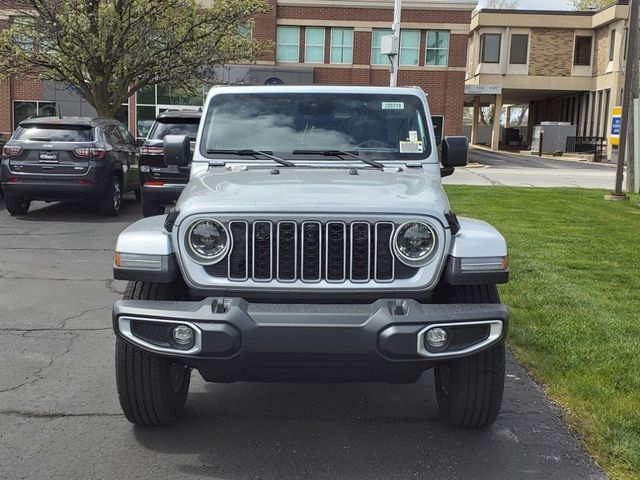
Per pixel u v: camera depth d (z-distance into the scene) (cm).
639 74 1762
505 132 5100
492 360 376
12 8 1758
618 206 1485
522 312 641
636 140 1741
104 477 353
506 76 4172
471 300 367
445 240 350
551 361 516
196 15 1789
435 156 484
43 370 503
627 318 624
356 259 347
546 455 382
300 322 328
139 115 3253
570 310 647
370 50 3425
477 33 4150
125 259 354
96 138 1230
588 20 4044
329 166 469
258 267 346
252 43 1944
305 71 3375
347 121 493
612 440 391
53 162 1197
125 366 377
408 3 3391
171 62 1745
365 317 331
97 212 1344
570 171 2888
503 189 1819
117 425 414
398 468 366
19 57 1702
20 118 3259
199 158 480
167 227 368
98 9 1648
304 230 344
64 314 651
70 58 1681
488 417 392
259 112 497
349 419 430
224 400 458
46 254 938
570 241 1026
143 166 1143
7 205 1248
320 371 344
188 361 348
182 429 411
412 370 346
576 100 4362
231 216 344
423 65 3456
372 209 344
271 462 371
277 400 460
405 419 430
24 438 395
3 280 784
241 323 329
